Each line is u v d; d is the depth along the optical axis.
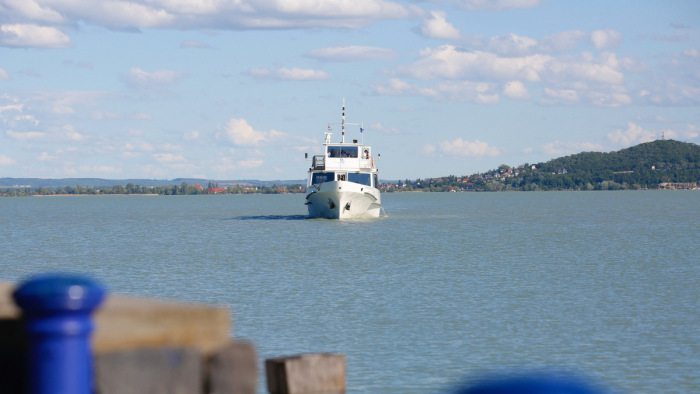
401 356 39.31
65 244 123.25
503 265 84.25
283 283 68.81
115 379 5.88
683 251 101.62
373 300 57.62
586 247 109.00
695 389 34.16
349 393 33.00
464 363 37.94
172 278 74.12
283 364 8.31
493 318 49.72
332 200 140.38
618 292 61.97
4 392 5.83
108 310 5.92
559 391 3.58
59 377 4.86
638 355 39.81
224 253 100.19
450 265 84.25
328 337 43.97
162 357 6.00
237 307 54.97
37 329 4.79
